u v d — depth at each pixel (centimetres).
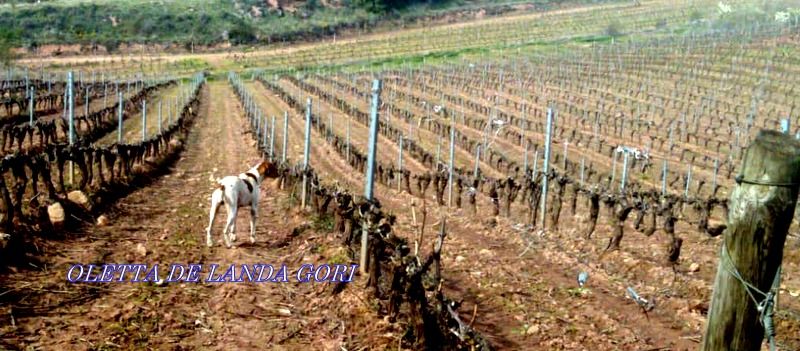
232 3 13675
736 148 3744
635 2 14438
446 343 811
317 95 6881
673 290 1204
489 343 892
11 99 3616
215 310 941
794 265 1422
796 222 1888
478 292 1155
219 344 820
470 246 1555
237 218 1711
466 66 8256
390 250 1038
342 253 1255
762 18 9519
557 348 902
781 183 362
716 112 4853
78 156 1691
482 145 3562
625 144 4119
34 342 762
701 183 2616
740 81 5950
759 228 369
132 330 833
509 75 7394
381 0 14275
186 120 4828
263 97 6994
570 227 1838
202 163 3050
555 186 1864
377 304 970
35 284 958
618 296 1165
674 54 7550
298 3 14138
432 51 10988
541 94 6278
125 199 1841
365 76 8106
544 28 12606
